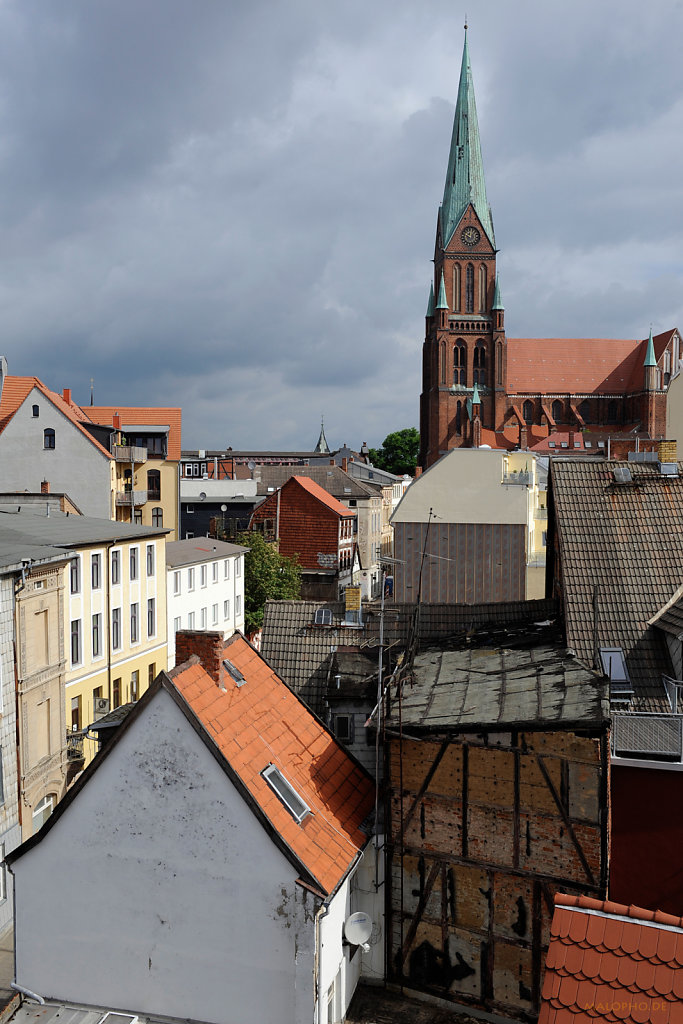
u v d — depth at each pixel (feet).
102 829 59.93
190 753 57.77
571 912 44.86
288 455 467.93
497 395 497.05
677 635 71.61
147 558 152.97
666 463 95.50
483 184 500.33
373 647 90.68
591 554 83.76
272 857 56.18
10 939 86.33
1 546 102.17
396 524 158.20
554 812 58.29
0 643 92.07
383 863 64.85
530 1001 59.36
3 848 91.25
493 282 498.69
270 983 56.49
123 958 59.82
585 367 530.27
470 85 500.33
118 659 140.26
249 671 72.02
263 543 233.96
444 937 62.69
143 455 249.55
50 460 233.96
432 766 62.85
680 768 63.41
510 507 155.63
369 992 64.39
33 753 99.14
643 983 41.24
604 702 58.49
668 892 63.87
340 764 70.18
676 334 506.89
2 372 161.17
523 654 74.23
